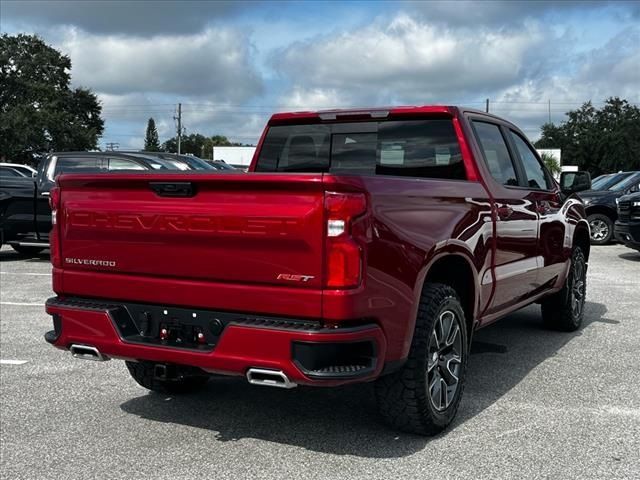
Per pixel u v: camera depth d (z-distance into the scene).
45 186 11.62
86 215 3.85
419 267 3.63
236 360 3.37
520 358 5.75
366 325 3.30
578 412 4.42
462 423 4.22
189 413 4.45
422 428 3.88
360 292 3.23
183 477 3.50
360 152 5.12
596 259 12.95
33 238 11.77
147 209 3.62
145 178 3.58
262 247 3.33
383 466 3.60
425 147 4.84
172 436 4.06
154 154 12.27
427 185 3.82
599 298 8.66
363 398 4.74
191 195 3.51
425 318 3.76
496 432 4.07
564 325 6.70
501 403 4.60
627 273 10.96
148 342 3.66
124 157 11.80
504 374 5.29
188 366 3.72
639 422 4.23
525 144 5.81
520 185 5.43
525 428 4.13
